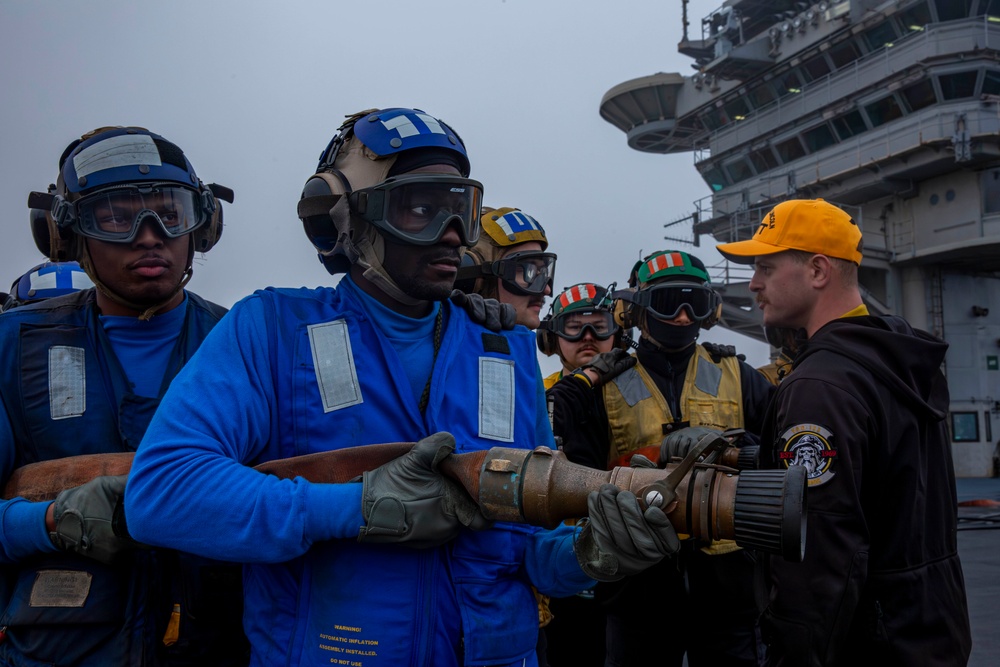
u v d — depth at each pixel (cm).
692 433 239
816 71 2931
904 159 2681
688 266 352
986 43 2452
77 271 313
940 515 214
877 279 3009
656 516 125
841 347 212
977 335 2883
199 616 189
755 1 3122
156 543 139
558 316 431
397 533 138
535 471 138
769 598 208
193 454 138
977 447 2798
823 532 193
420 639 147
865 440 198
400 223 159
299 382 155
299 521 136
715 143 3428
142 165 198
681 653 334
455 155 170
